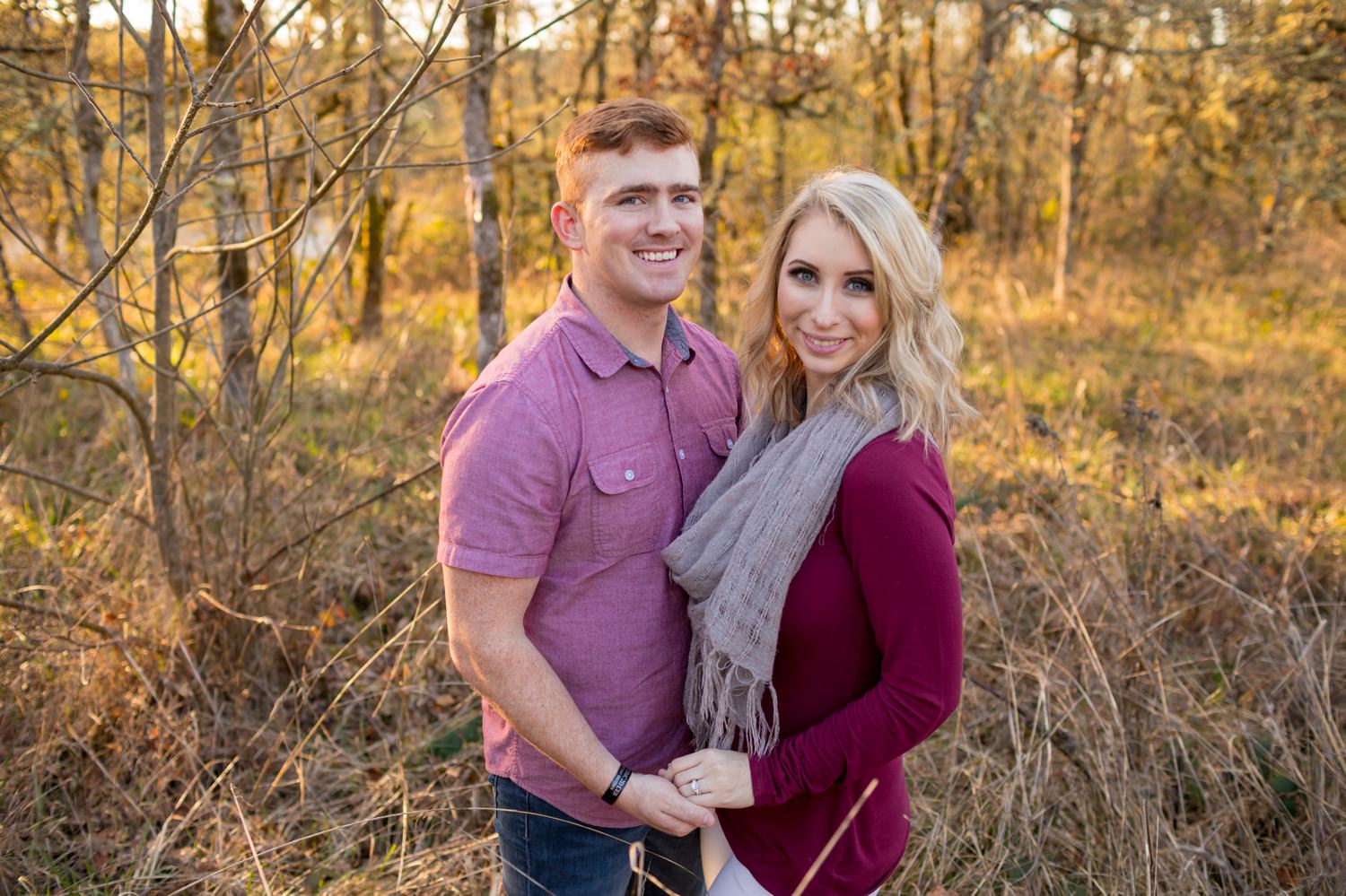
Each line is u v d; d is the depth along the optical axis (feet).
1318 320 30.17
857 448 4.68
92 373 7.89
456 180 41.78
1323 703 8.38
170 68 13.00
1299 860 7.56
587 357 4.99
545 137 28.17
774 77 20.51
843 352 4.92
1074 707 8.14
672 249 4.99
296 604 10.45
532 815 5.57
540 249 27.40
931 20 25.30
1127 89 37.35
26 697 8.63
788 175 24.26
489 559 4.72
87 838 7.75
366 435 15.14
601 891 5.74
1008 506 13.66
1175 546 11.68
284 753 9.00
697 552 5.08
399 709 9.58
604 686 5.26
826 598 4.80
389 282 37.81
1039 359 24.07
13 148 11.50
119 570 10.46
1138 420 10.19
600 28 26.66
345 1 9.12
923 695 4.51
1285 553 11.93
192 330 9.23
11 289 11.72
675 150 4.92
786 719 5.10
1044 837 7.68
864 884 5.15
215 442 11.50
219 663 9.78
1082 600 8.78
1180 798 8.10
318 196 6.57
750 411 5.68
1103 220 48.39
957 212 37.09
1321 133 21.30
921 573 4.46
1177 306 31.65
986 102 24.71
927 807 8.28
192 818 8.14
